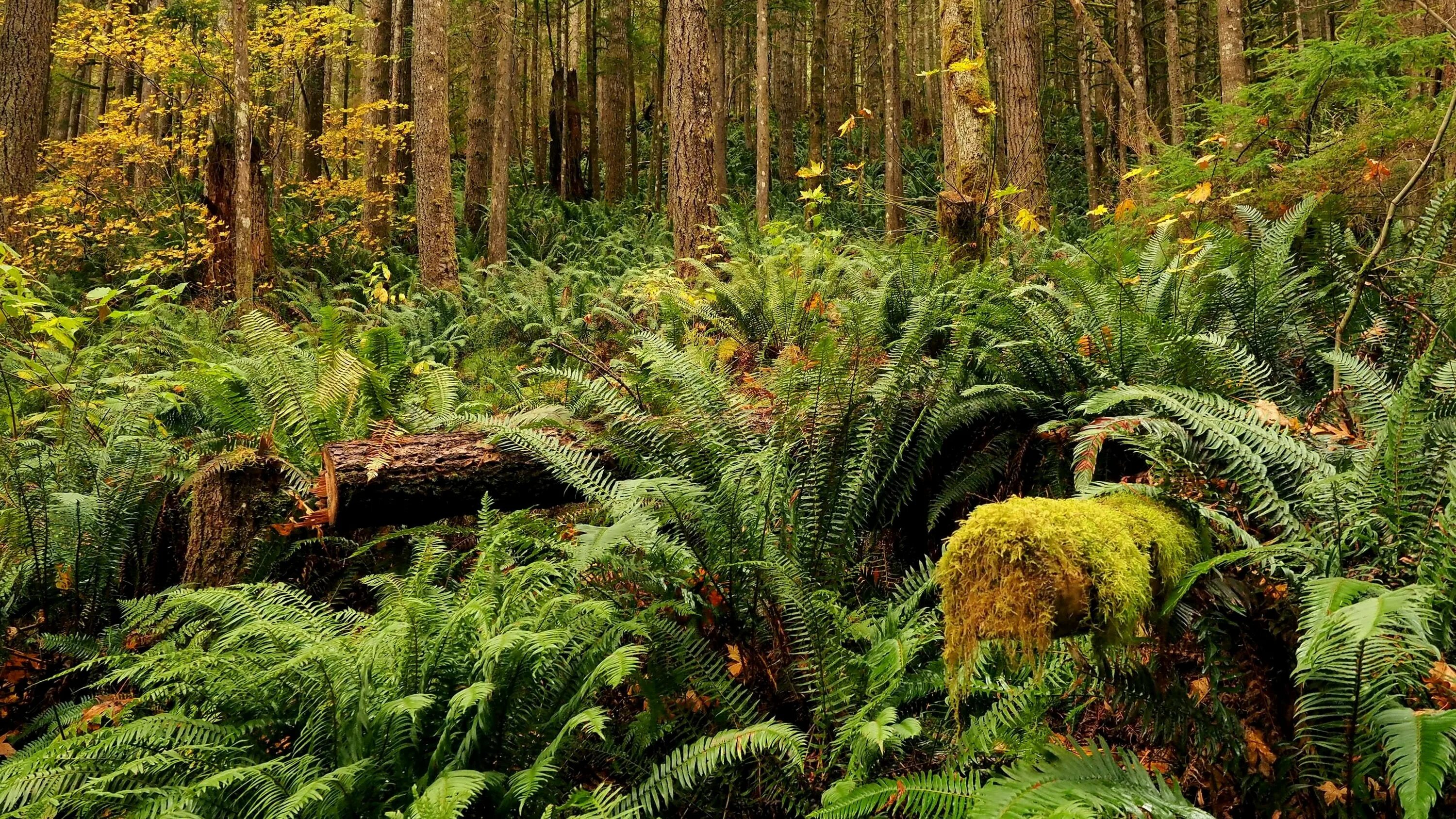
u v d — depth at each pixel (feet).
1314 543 7.10
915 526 12.77
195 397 18.93
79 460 14.47
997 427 12.58
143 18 42.63
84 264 39.11
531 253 51.26
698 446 11.29
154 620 11.24
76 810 8.26
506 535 10.36
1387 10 22.81
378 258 47.78
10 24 36.96
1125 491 7.78
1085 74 59.47
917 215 26.61
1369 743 6.05
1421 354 11.19
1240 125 20.10
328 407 14.48
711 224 32.71
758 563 9.13
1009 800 5.82
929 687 8.19
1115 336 12.05
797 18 82.07
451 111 83.30
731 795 8.27
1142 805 5.75
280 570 13.42
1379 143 16.74
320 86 63.72
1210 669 6.91
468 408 16.29
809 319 19.40
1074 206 61.98
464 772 7.49
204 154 43.83
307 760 8.16
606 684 9.39
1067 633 6.42
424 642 8.87
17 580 13.04
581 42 94.12
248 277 30.63
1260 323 12.83
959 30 23.47
